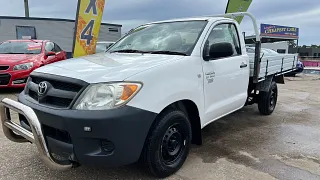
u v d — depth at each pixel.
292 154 3.72
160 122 2.80
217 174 3.10
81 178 2.96
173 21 4.16
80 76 2.55
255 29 4.63
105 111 2.39
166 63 2.93
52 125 2.50
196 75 3.26
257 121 5.38
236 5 9.10
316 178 3.04
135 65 2.83
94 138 2.41
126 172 3.10
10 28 20.38
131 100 2.49
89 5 8.05
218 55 3.50
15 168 3.15
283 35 34.53
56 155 2.64
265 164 3.38
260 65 4.82
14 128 2.93
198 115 3.37
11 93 7.26
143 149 2.75
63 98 2.54
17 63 7.20
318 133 4.65
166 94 2.79
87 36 8.20
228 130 4.76
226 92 3.93
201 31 3.60
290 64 6.71
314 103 7.38
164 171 2.94
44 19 21.30
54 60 8.62
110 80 2.49
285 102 7.47
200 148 3.87
